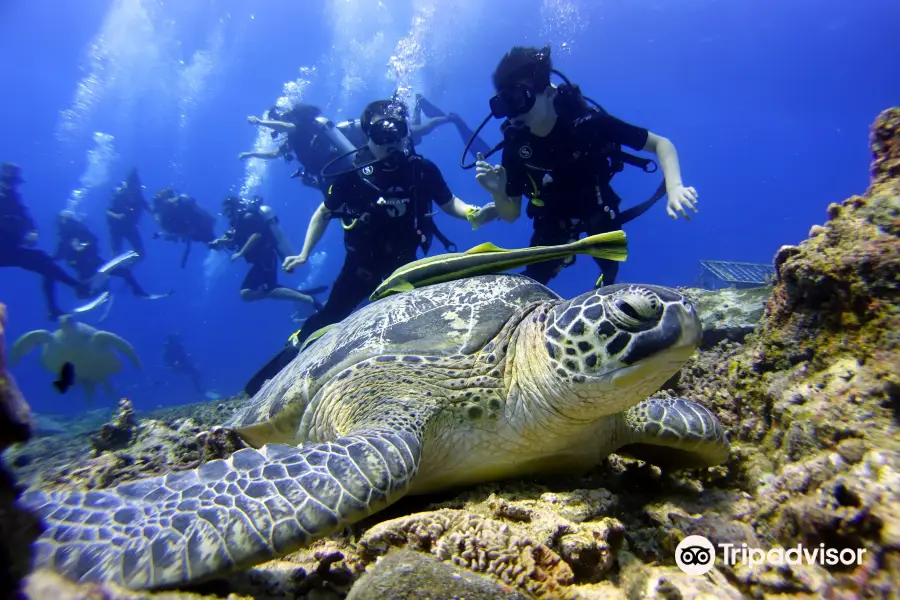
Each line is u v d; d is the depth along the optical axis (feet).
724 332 4.59
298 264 7.18
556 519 2.08
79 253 16.63
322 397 3.17
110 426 5.14
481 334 3.05
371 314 3.59
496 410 2.72
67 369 3.53
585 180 5.42
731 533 2.08
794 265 2.80
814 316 2.75
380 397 2.77
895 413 2.05
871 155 2.96
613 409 2.57
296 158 11.71
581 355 2.47
